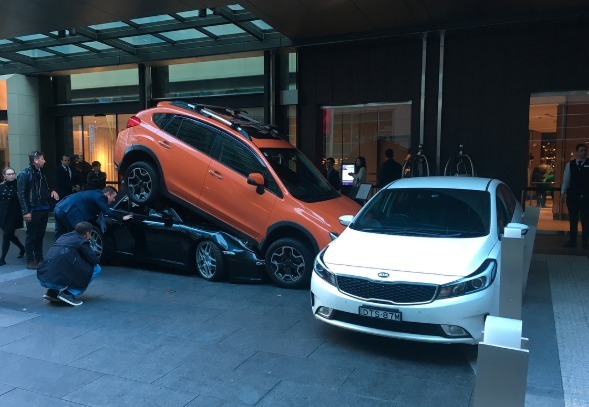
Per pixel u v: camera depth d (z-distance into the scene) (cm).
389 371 411
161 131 752
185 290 662
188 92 1262
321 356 443
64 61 1305
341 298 436
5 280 725
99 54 1246
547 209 991
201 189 714
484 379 211
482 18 891
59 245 596
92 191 730
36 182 792
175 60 1195
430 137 1017
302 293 643
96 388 386
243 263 679
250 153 696
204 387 387
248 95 1180
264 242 677
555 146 962
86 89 1411
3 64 1380
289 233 671
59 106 1428
